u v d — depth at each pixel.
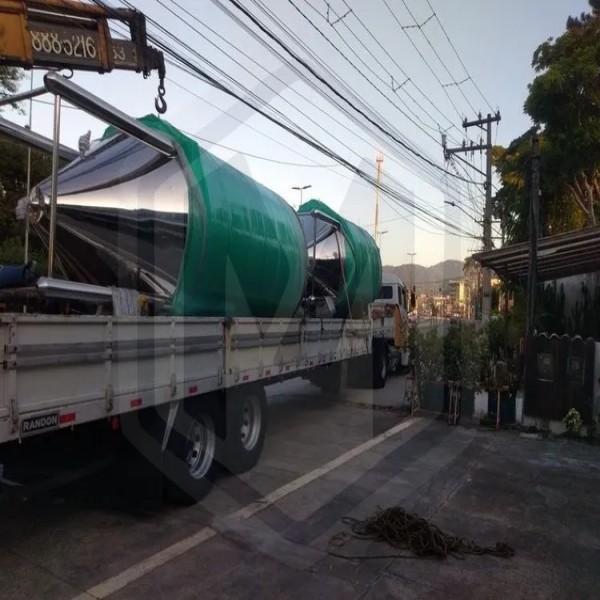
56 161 4.61
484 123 22.83
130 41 6.53
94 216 5.23
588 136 16.64
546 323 16.09
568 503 5.81
